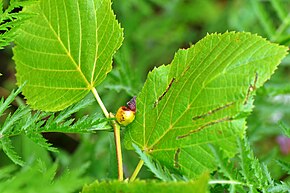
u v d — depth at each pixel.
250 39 0.40
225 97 0.39
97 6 0.42
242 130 0.39
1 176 0.36
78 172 0.34
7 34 0.40
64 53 0.42
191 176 0.39
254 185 0.39
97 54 0.42
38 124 0.40
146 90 0.42
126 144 0.41
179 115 0.40
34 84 0.42
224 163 0.39
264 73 0.39
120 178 0.41
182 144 0.40
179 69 0.41
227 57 0.40
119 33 0.42
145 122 0.41
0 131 0.40
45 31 0.42
